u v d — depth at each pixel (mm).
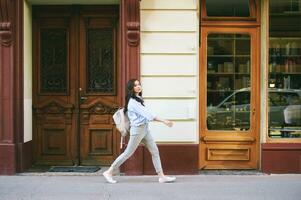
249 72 9953
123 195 7988
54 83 10328
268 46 9750
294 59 9859
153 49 9430
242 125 9977
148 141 8742
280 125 9820
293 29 9836
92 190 8312
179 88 9469
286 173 9648
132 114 8562
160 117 9461
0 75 9461
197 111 9523
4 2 9297
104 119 10273
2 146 9406
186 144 9508
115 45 10227
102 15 10227
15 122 9500
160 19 9430
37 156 10312
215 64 9938
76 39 10273
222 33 9922
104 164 10281
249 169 9945
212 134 9930
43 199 7762
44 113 10305
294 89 9859
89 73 10289
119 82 10008
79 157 10297
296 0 9812
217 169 9938
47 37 10359
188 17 9445
